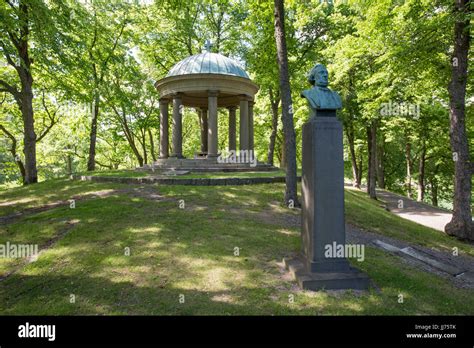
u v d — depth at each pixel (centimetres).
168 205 944
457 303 516
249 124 1872
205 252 629
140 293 479
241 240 700
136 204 952
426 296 525
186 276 532
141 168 1761
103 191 1159
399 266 653
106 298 466
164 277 528
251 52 1944
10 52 1362
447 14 985
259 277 541
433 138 2181
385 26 1155
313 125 539
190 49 2358
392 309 465
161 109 1812
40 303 457
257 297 473
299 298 476
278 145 3294
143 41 2394
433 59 1152
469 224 1057
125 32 2189
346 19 1717
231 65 1758
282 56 1006
